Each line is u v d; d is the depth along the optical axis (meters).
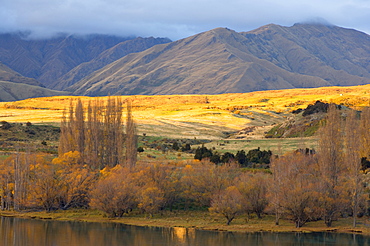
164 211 114.56
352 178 105.31
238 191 106.19
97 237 91.56
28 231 95.31
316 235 95.19
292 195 100.38
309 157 119.56
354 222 102.06
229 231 97.81
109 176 114.50
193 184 115.62
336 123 115.12
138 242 88.31
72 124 136.12
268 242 89.44
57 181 116.38
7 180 116.56
